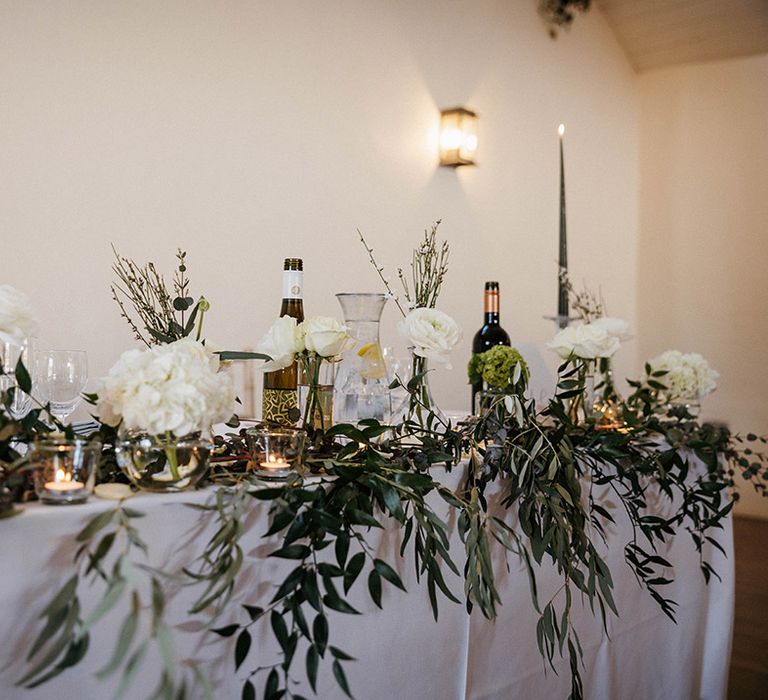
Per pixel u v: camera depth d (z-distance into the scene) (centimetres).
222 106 343
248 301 354
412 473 137
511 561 175
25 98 287
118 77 311
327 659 139
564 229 288
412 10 422
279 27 362
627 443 192
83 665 111
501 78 476
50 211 294
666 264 587
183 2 329
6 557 105
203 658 123
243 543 127
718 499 213
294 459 131
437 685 159
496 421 165
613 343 207
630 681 212
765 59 545
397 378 164
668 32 555
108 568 112
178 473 120
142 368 122
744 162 556
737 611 363
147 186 320
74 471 112
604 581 164
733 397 560
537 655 183
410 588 152
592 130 551
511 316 487
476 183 461
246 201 352
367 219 402
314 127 377
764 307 549
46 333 294
